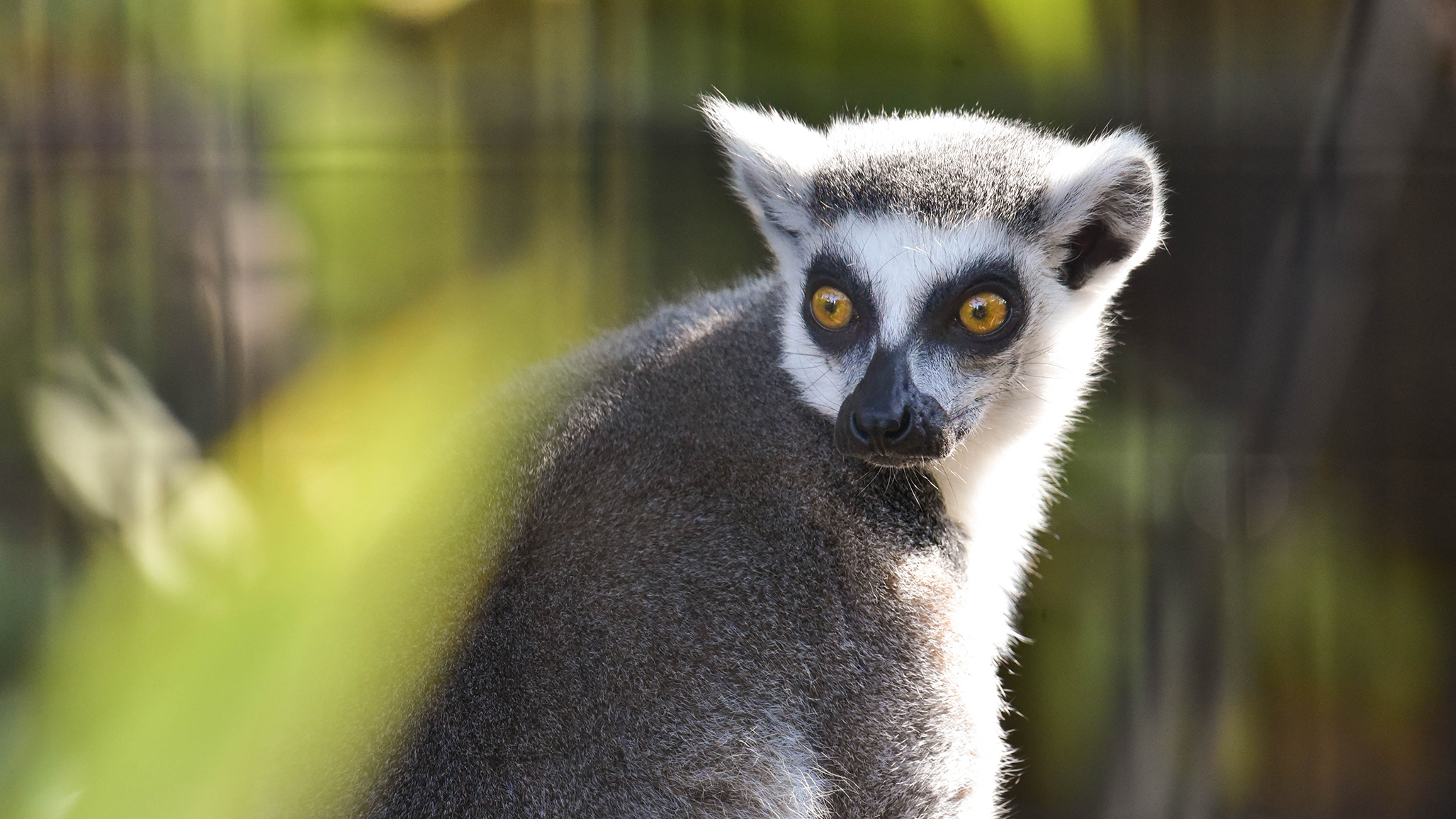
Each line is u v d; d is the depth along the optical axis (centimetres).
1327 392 784
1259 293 788
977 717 468
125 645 381
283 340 841
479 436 479
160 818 349
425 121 827
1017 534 554
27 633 702
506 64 873
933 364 494
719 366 500
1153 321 870
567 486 453
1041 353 529
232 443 707
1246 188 802
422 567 439
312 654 396
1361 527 925
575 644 422
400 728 413
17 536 754
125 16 817
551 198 834
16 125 821
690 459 467
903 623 464
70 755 390
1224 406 839
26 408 754
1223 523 804
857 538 473
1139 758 812
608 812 407
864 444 466
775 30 870
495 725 410
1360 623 926
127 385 721
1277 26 806
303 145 824
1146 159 530
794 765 432
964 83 830
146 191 827
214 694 366
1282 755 955
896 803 445
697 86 851
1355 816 939
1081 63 757
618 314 801
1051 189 521
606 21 857
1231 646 809
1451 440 930
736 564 448
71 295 830
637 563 438
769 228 550
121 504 686
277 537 426
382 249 848
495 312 823
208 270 830
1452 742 938
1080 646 837
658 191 840
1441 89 739
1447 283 926
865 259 504
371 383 754
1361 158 757
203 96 823
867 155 540
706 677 427
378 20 874
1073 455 736
